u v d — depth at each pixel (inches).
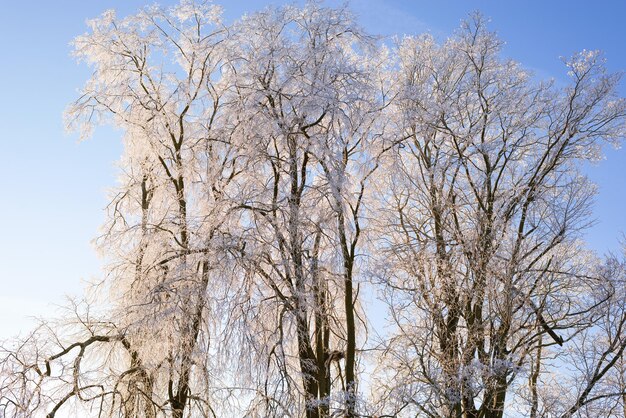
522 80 709.3
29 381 549.0
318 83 647.1
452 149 705.6
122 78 731.4
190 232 666.2
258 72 668.1
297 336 639.8
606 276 626.2
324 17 690.2
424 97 692.7
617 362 629.3
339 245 653.3
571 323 618.5
